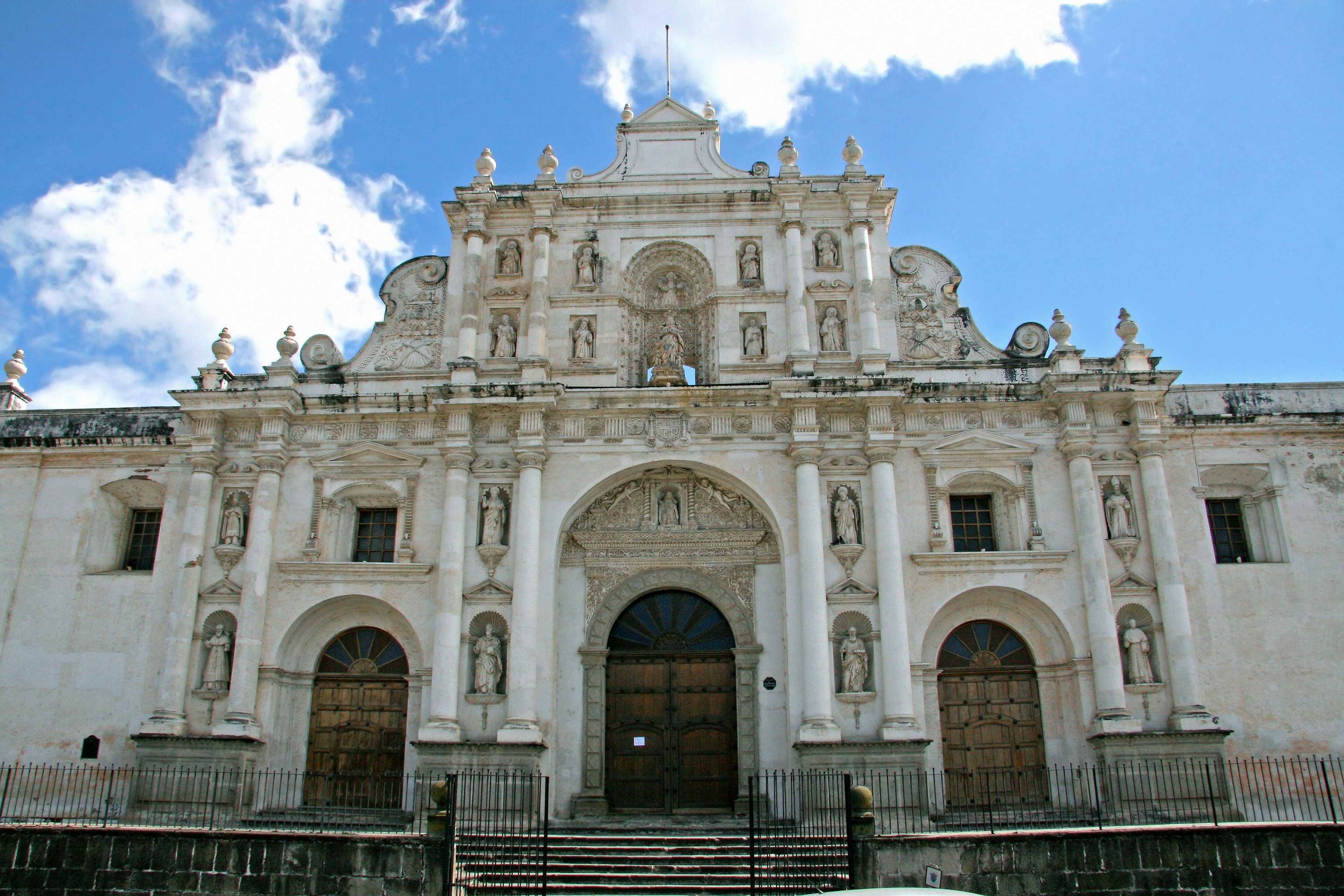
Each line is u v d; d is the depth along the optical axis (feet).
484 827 77.30
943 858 62.08
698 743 88.99
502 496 89.71
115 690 87.20
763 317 96.43
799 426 89.30
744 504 93.30
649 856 69.67
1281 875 61.77
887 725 81.20
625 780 88.22
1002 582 86.33
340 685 89.20
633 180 102.01
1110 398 88.79
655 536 91.97
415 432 92.63
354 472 91.61
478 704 83.71
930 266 99.19
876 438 88.69
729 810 86.69
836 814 78.02
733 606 91.04
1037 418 91.30
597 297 97.09
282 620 87.25
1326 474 90.02
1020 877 61.57
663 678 90.99
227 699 84.69
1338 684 83.87
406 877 61.21
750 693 88.63
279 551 89.51
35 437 94.73
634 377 97.30
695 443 90.99
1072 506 88.33
